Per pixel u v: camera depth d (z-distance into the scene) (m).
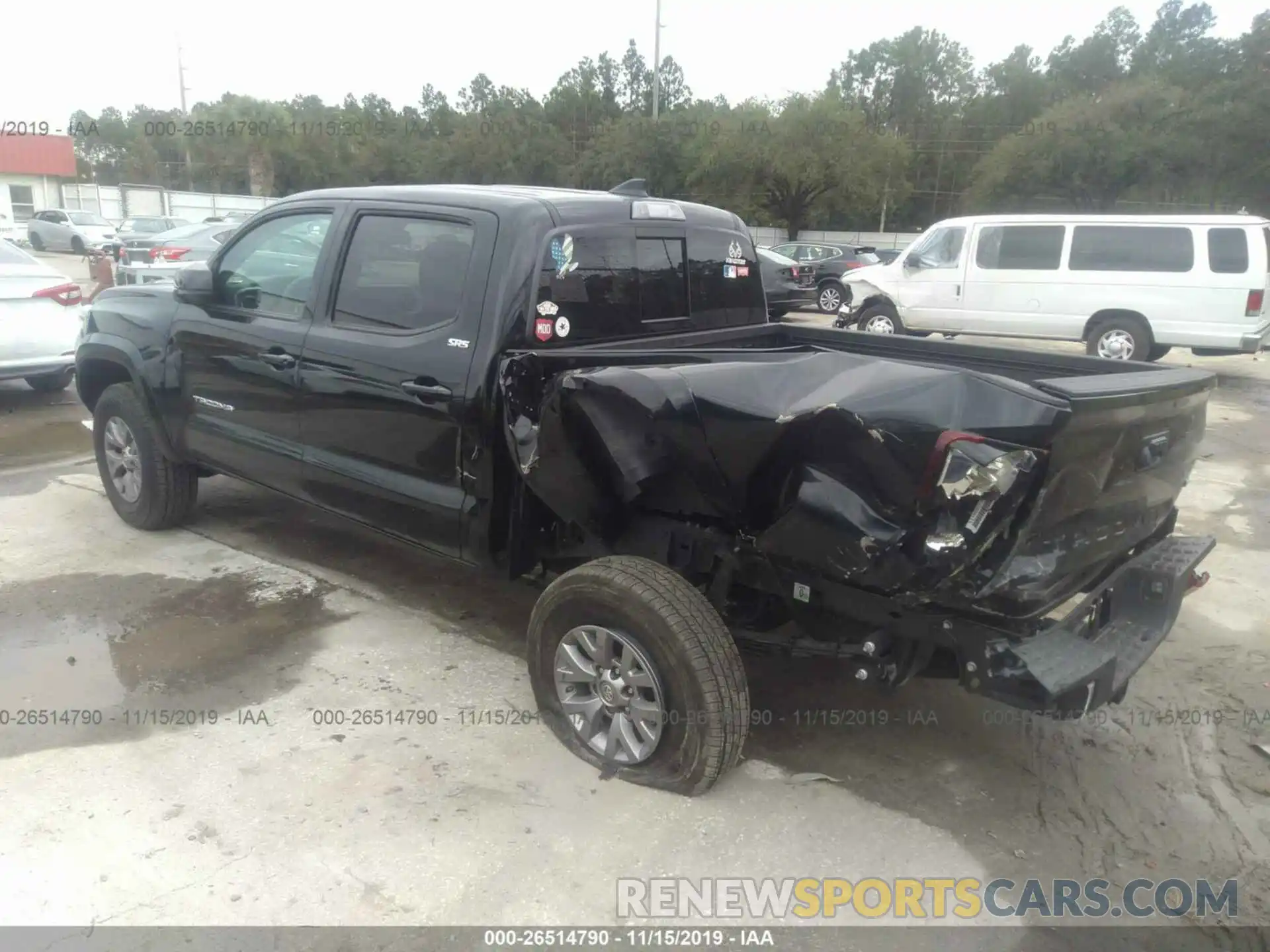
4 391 9.29
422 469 3.72
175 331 4.78
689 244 4.18
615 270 3.78
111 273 13.05
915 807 3.19
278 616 4.43
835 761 3.44
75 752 3.31
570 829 2.99
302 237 4.22
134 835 2.89
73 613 4.40
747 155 43.44
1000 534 2.46
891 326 13.86
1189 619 4.73
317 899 2.65
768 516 2.78
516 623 4.46
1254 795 3.30
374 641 4.22
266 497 6.12
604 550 3.41
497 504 3.49
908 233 50.78
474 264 3.52
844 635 3.00
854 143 44.28
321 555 5.18
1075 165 43.88
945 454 2.37
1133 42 77.31
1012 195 46.69
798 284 17.70
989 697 2.70
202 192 47.31
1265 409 10.31
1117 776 3.40
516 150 46.06
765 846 2.95
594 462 3.08
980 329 13.07
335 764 3.29
